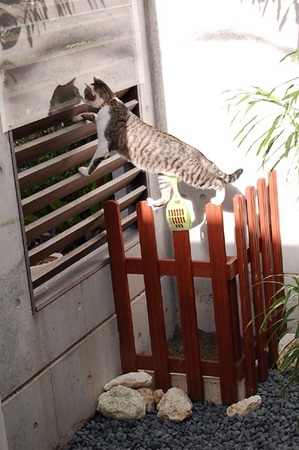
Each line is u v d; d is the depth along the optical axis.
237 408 3.88
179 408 3.86
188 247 3.86
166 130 4.40
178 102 4.34
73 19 3.59
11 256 3.29
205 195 4.39
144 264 3.94
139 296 4.30
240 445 3.66
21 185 3.42
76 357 3.77
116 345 4.11
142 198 4.33
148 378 4.03
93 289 3.89
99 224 4.07
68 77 3.58
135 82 4.14
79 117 3.83
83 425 3.85
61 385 3.65
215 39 4.18
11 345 3.30
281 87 4.14
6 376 3.27
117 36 3.96
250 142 4.25
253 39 4.12
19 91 3.25
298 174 3.98
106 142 3.75
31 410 3.43
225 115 4.27
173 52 4.27
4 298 3.25
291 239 4.30
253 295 4.05
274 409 3.90
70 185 3.71
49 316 3.54
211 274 3.85
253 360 3.99
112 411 3.87
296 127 3.61
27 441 3.41
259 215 4.09
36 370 3.46
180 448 3.68
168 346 4.49
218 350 3.92
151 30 4.26
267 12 4.06
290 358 3.58
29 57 3.30
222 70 4.21
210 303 4.55
